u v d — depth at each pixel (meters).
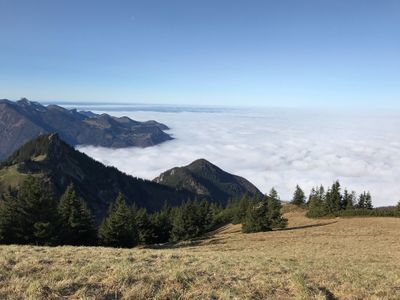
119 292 10.31
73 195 52.28
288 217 86.50
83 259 14.43
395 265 20.38
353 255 25.23
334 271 15.97
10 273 11.31
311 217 81.19
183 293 10.70
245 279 13.01
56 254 15.66
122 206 56.31
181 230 76.12
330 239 40.03
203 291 11.02
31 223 40.62
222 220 108.06
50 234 40.81
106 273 11.83
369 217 73.44
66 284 10.47
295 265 17.31
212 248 35.78
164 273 12.26
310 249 30.94
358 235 43.47
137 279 11.43
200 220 79.94
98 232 57.22
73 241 50.50
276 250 30.75
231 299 10.68
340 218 74.38
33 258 13.66
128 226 56.88
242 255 21.33
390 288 13.37
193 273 12.88
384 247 31.80
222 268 14.41
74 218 50.75
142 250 20.05
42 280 10.71
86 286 10.44
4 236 40.28
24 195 40.78
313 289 12.27
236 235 57.84
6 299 9.24
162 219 82.12
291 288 12.20
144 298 10.12
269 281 12.76
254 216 60.31
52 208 41.94
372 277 15.14
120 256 16.08
